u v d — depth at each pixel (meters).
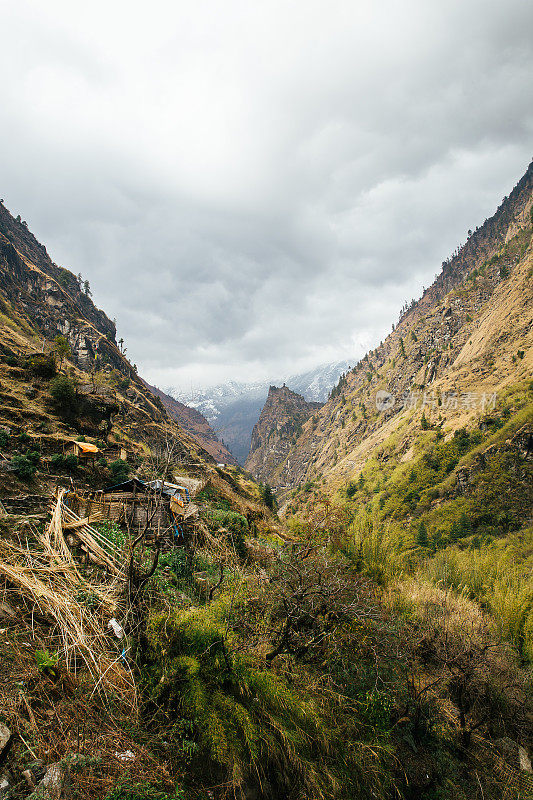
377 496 120.19
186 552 12.94
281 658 8.12
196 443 109.69
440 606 15.45
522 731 10.95
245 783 5.34
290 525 16.55
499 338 149.25
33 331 101.94
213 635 6.98
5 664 5.39
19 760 4.32
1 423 19.97
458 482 96.19
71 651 6.14
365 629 9.52
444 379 161.88
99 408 29.62
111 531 11.48
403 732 9.10
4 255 118.25
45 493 13.89
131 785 4.60
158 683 6.19
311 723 6.78
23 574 7.19
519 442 91.00
